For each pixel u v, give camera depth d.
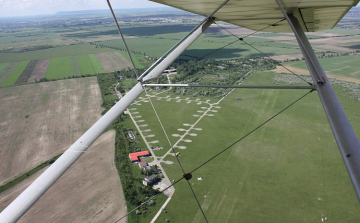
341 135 7.86
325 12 15.93
